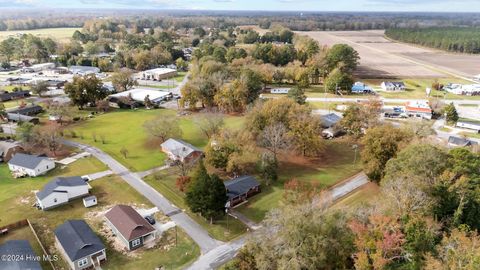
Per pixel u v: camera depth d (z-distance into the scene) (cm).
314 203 4328
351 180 6462
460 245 3438
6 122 9725
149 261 4441
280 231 3741
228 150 6469
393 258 3419
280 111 7456
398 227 3588
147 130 8094
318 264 3472
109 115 10488
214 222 5262
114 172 6806
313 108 10325
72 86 10838
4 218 5303
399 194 4291
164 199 5869
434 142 6500
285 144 6975
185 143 7512
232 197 5591
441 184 4512
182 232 5025
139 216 5097
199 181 5169
